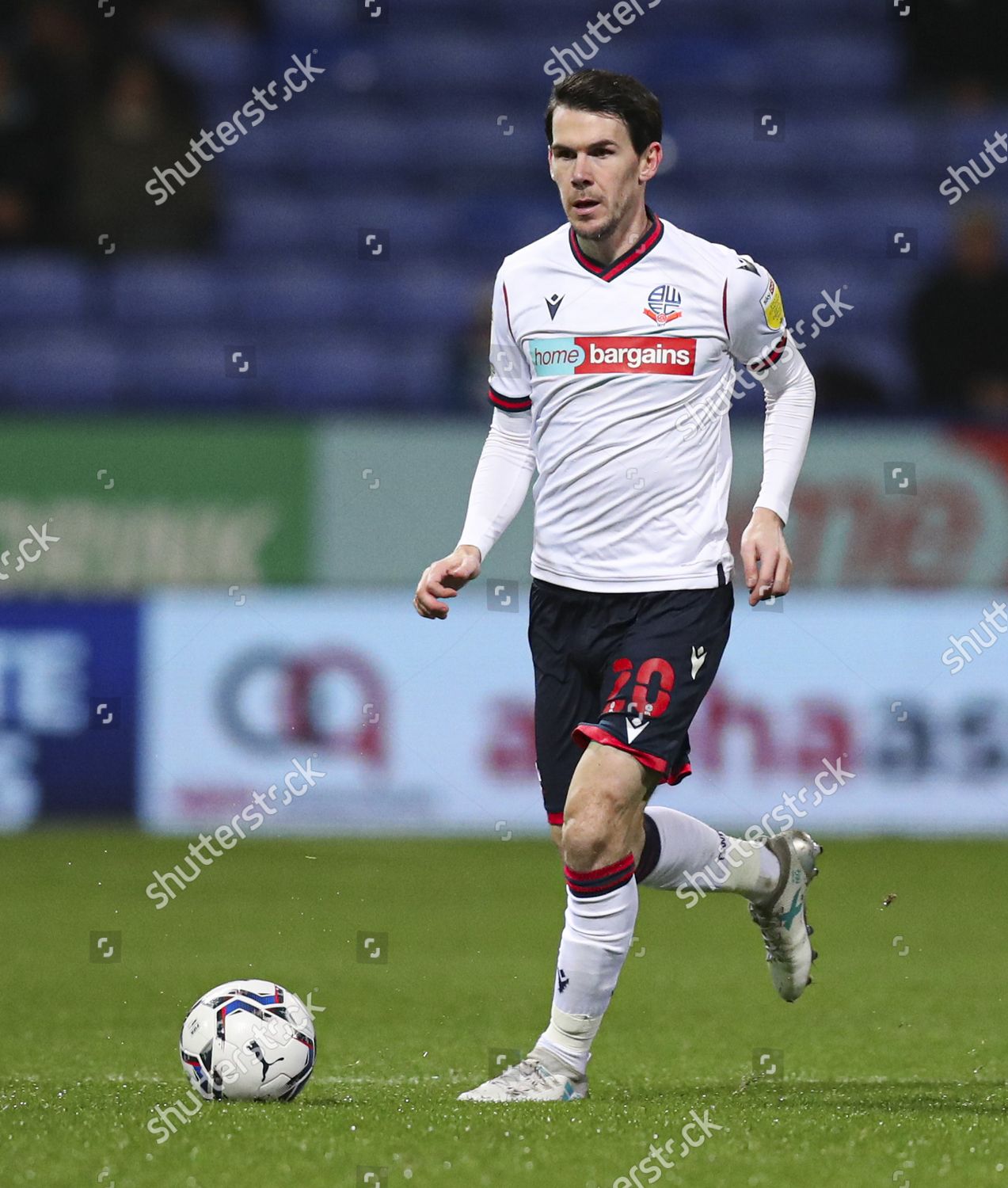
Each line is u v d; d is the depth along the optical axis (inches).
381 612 1536.7
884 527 1540.4
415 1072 683.4
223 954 1022.4
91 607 1535.4
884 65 2439.7
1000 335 1861.5
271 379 2025.1
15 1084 637.3
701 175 2327.8
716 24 2480.3
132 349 2030.0
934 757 1513.3
